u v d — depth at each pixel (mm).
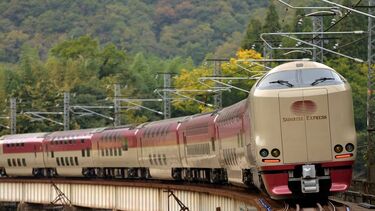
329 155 40500
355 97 120438
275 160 40781
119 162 82312
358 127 120312
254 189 50375
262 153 40969
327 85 40594
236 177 53188
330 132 40469
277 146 40688
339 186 40750
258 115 41062
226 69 116188
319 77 40844
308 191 40438
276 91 40781
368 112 59469
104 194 80938
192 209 62844
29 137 98438
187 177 68438
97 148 86125
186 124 66125
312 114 40469
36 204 95688
